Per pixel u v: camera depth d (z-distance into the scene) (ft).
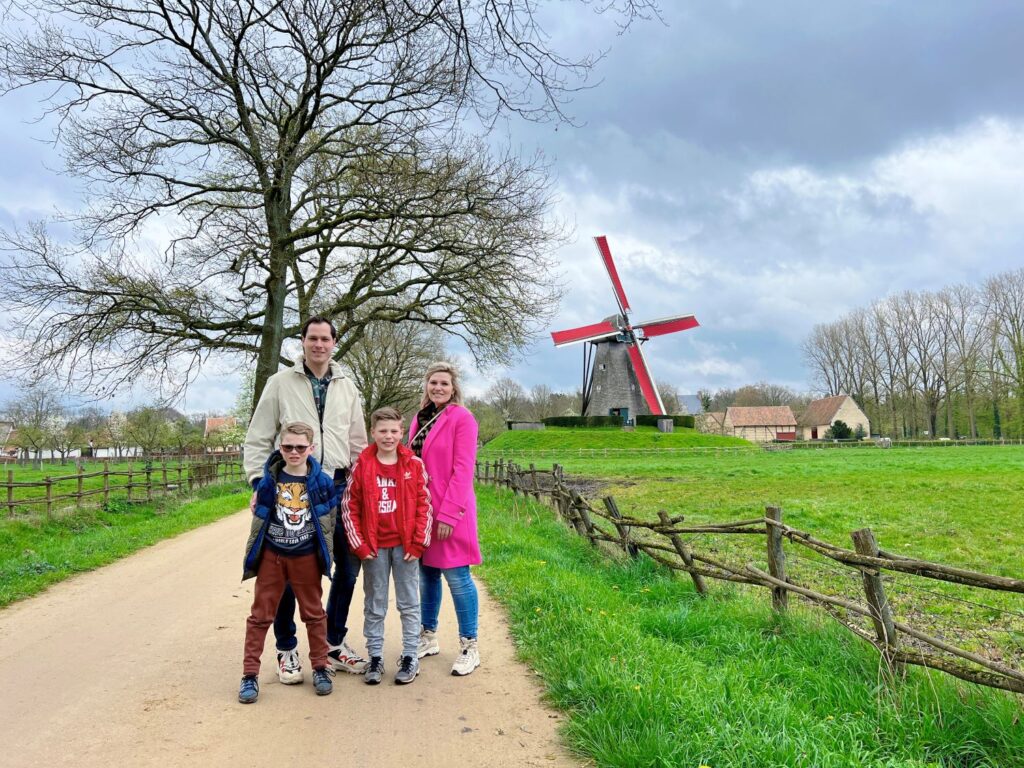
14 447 206.18
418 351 135.13
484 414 238.89
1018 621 22.09
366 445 15.81
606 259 193.26
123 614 19.62
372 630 14.11
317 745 10.86
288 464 13.50
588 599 19.63
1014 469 94.94
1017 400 217.36
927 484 73.05
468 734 11.39
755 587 24.27
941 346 245.86
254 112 55.06
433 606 15.93
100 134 50.57
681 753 10.20
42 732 11.18
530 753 10.73
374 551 13.87
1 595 21.45
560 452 164.66
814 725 11.47
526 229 57.16
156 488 60.23
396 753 10.63
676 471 104.88
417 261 61.93
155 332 58.18
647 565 25.72
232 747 10.73
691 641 17.04
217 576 25.71
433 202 56.85
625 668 13.25
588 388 199.21
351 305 64.13
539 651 15.52
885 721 12.28
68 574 26.02
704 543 35.32
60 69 47.85
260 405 14.40
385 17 15.43
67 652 15.78
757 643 16.97
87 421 198.29
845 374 282.56
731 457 150.71
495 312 60.44
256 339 67.87
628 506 58.18
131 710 12.17
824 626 17.71
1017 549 36.09
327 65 44.78
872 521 46.70
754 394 370.73
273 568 13.14
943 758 11.30
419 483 14.48
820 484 76.89
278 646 13.92
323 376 15.17
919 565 13.97
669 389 348.59
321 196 58.49
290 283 68.49
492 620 18.95
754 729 11.03
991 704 12.57
